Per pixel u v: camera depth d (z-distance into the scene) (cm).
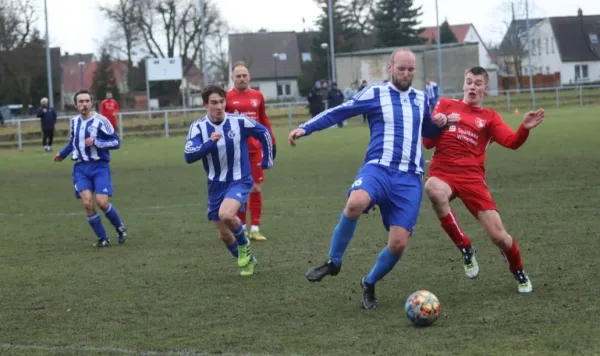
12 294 917
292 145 790
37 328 766
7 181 2386
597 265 946
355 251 1114
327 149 3134
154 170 2562
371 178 779
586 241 1098
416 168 795
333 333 716
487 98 6319
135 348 688
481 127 861
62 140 4406
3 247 1255
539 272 927
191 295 888
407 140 789
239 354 660
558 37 10944
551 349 639
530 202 1510
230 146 986
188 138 990
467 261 869
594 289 832
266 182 2081
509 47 10175
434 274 945
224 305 837
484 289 862
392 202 788
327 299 848
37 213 1672
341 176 2156
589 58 10856
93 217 1238
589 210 1376
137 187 2089
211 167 995
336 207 1580
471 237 1181
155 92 9862
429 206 1537
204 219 1496
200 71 9962
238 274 998
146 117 5012
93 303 863
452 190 855
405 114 792
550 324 711
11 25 7719
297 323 755
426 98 819
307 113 5288
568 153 2492
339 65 7731
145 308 834
